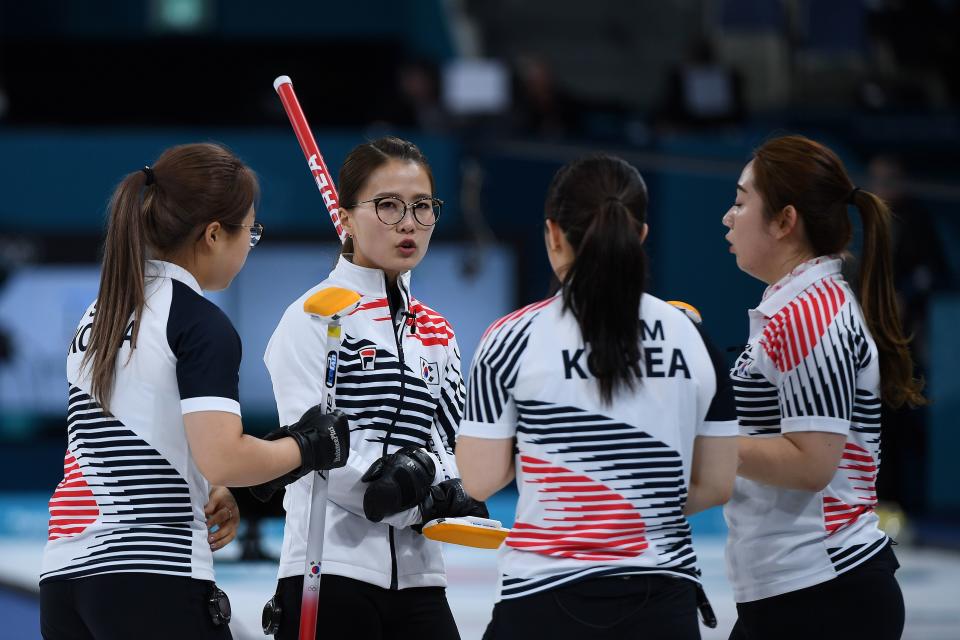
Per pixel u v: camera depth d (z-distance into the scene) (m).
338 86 30.64
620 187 8.84
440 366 11.23
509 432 8.86
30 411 27.55
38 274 27.28
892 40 36.47
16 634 18.34
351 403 10.57
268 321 26.92
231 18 39.34
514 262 27.09
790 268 10.58
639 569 8.52
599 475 8.63
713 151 27.89
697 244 27.72
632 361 8.66
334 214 11.31
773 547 10.16
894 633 10.13
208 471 8.98
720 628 18.38
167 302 9.33
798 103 36.59
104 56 30.98
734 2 37.38
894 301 10.45
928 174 31.66
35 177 27.75
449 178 27.77
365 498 9.88
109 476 9.21
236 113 30.59
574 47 42.25
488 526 10.20
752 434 10.41
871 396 10.32
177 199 9.49
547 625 8.52
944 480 28.47
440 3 40.56
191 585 9.20
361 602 10.40
